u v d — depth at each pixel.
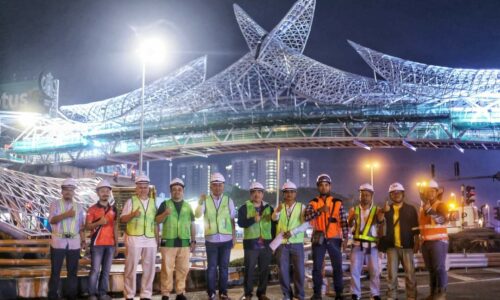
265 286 10.66
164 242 10.58
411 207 10.34
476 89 79.12
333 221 10.45
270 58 84.94
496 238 29.50
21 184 21.80
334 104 83.88
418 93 81.38
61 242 9.93
